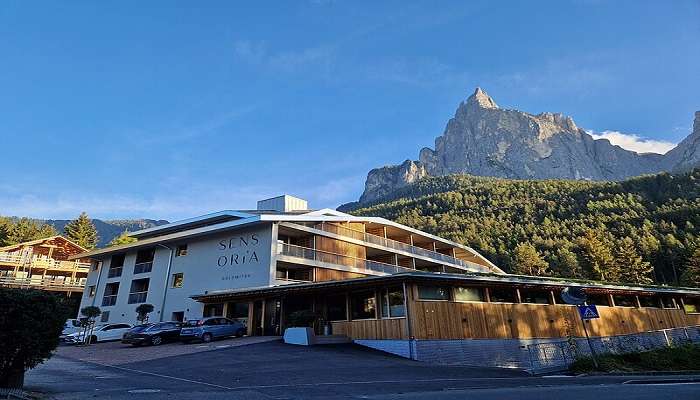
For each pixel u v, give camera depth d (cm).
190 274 3703
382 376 1437
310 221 3659
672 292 3259
